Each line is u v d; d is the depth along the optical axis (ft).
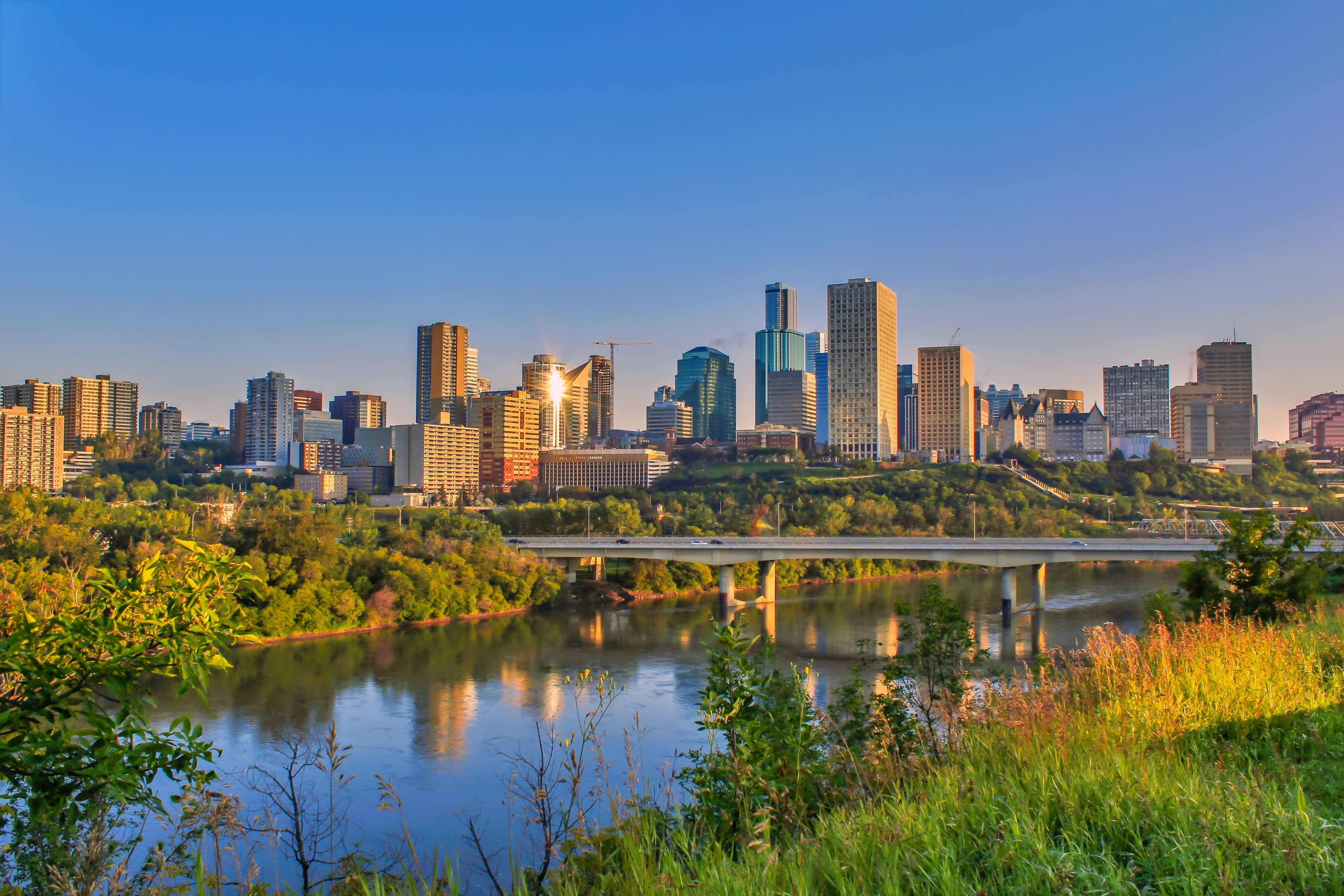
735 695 58.59
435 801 152.05
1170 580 544.62
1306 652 82.02
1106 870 35.32
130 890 37.06
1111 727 56.95
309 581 347.56
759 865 38.50
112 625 37.81
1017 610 415.44
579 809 50.85
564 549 487.61
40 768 36.52
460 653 309.22
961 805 42.50
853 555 465.47
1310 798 46.29
